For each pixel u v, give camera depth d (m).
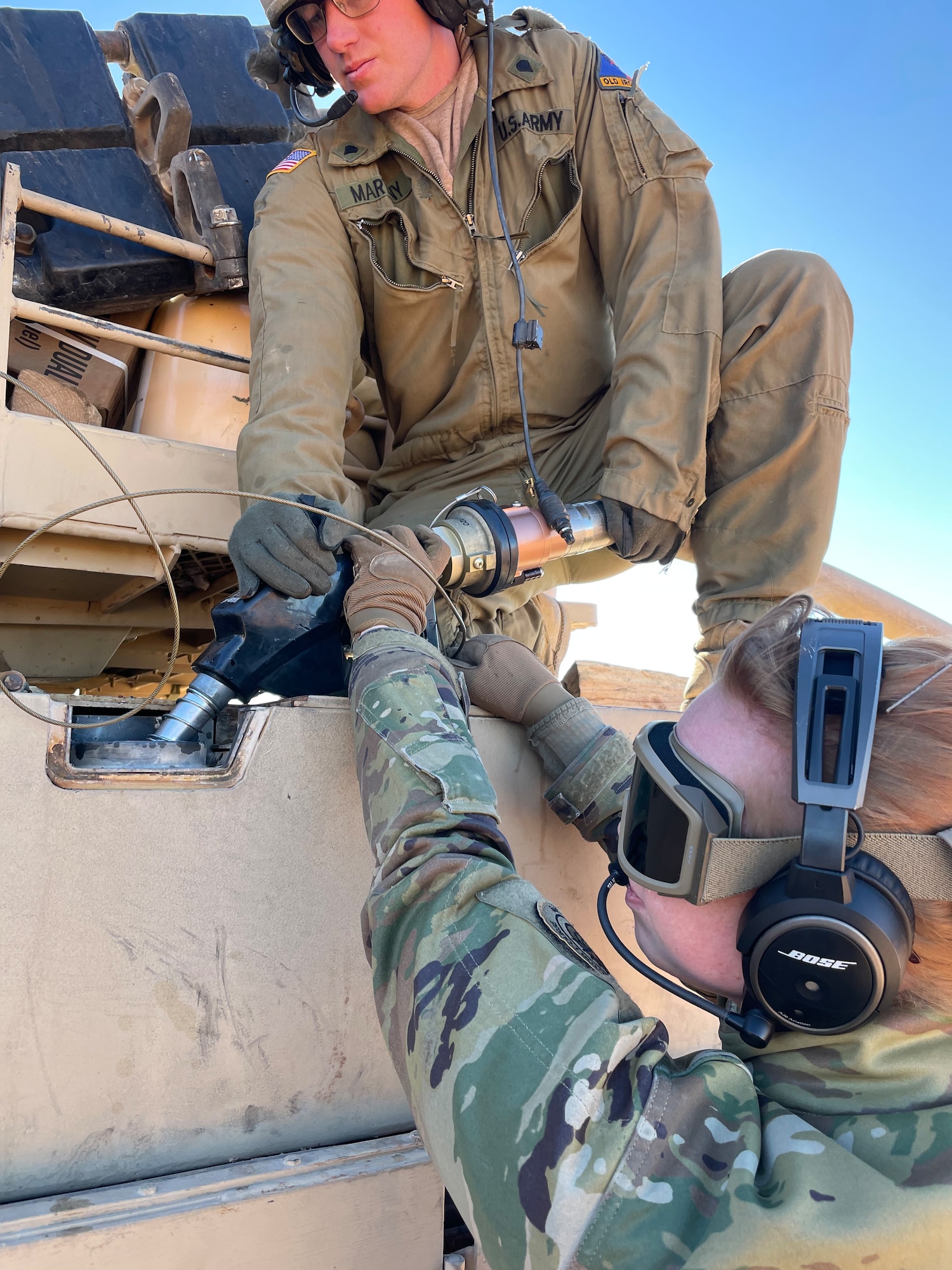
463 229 1.67
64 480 1.54
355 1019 0.98
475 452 1.78
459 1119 0.56
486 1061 0.57
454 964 0.62
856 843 0.56
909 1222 0.49
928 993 0.59
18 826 0.82
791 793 0.57
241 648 1.07
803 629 0.61
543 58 1.71
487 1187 0.54
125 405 2.05
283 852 0.94
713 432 1.67
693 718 0.66
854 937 0.55
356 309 1.71
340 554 1.10
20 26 2.12
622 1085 0.56
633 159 1.66
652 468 1.50
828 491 1.61
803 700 0.58
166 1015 0.87
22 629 2.01
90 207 1.93
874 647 0.58
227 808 0.91
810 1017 0.58
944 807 0.56
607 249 1.73
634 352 1.57
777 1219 0.49
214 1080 0.90
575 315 1.74
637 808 0.70
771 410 1.61
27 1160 0.81
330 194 1.67
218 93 2.29
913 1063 0.58
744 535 1.66
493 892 0.66
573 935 0.68
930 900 0.57
